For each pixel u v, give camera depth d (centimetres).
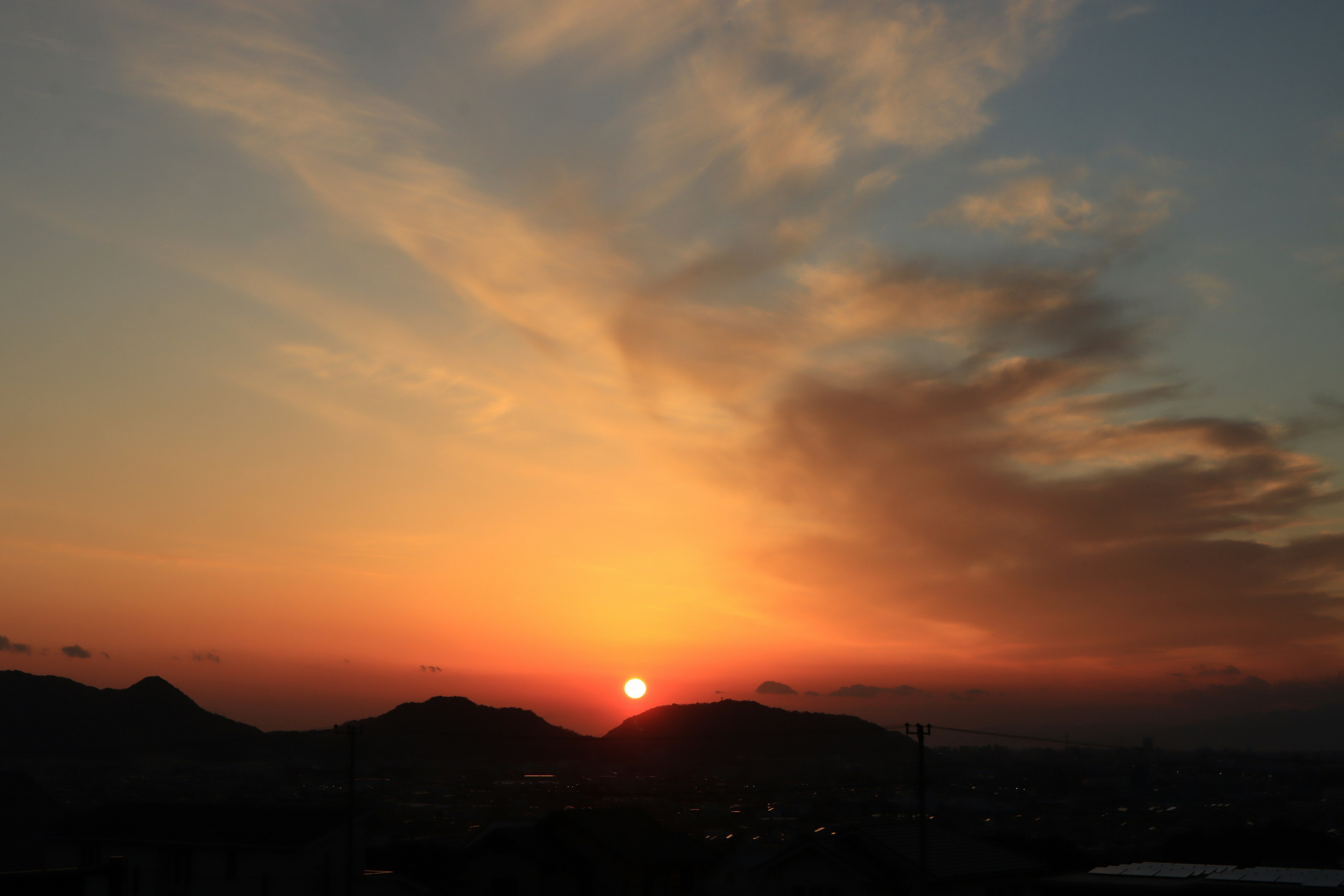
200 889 5109
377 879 5350
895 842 4581
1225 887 3981
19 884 3059
